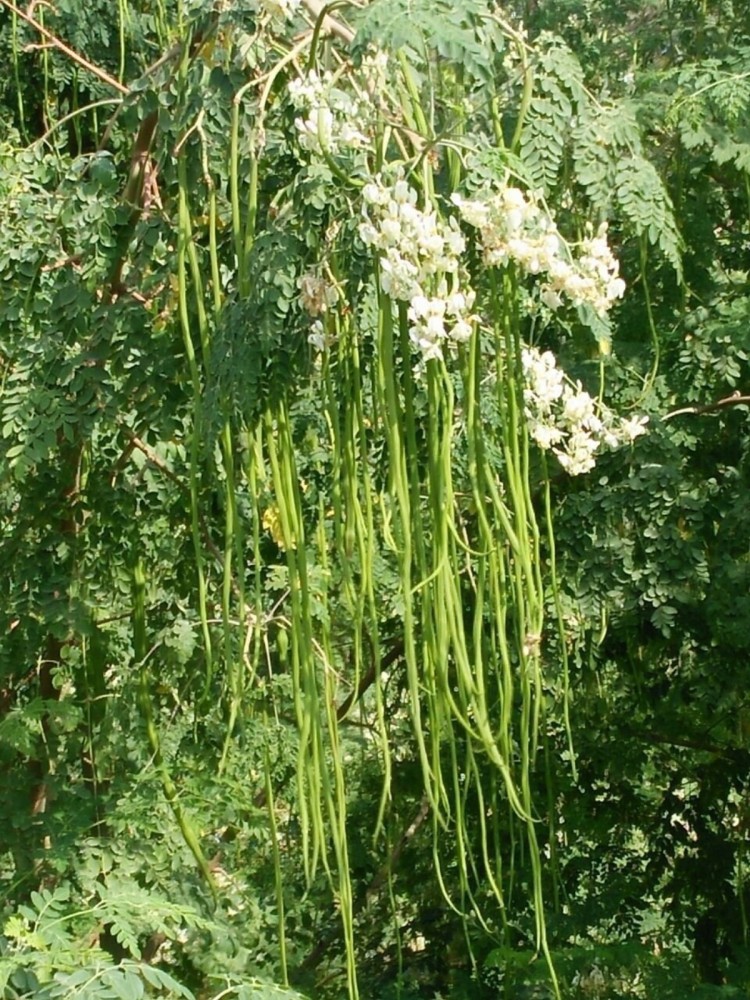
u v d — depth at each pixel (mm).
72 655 3820
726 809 5473
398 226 2139
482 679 2410
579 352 3889
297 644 2545
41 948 2627
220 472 3209
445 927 5281
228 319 2516
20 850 3482
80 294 2990
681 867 5273
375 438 3008
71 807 3541
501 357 2297
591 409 2520
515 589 2479
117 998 2314
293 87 2381
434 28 2125
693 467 4246
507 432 2354
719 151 3621
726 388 4094
